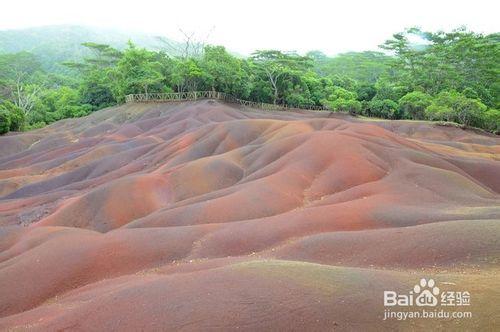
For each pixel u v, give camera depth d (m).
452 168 31.25
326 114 79.12
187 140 46.06
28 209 34.97
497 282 11.09
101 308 12.06
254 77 85.25
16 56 142.38
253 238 19.78
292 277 12.02
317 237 17.89
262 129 44.47
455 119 72.62
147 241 20.38
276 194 26.38
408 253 14.74
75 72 174.75
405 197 24.16
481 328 9.20
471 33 105.06
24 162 56.28
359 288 11.28
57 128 76.88
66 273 18.47
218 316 10.52
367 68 141.00
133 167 42.75
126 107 77.56
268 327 9.97
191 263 17.91
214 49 81.25
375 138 35.31
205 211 24.89
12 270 18.91
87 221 29.22
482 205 22.81
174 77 78.62
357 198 25.03
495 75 91.69
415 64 101.94
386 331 9.59
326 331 9.70
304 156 31.45
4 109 75.88
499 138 66.00
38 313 15.21
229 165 34.62
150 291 12.28
